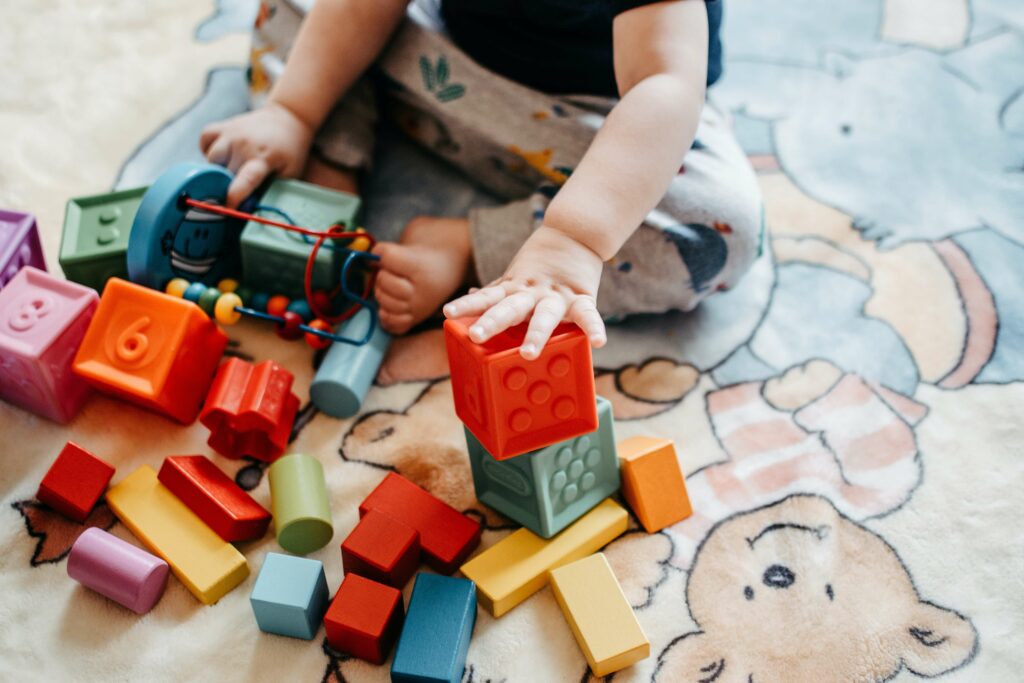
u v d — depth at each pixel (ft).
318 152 4.14
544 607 3.08
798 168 4.51
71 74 4.79
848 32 5.14
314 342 3.70
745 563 3.18
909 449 3.47
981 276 4.04
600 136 3.24
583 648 2.94
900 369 3.74
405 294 3.69
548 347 2.77
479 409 2.89
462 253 3.84
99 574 3.01
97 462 3.26
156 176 4.38
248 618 3.05
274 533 3.29
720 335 3.91
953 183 4.41
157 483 3.29
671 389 3.72
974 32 5.09
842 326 3.91
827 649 2.98
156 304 3.42
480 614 3.07
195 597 3.10
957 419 3.56
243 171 3.79
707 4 3.48
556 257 3.01
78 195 4.30
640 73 3.39
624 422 3.61
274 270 3.76
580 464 3.16
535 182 4.02
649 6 3.35
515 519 3.24
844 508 3.31
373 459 3.49
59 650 2.99
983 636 3.00
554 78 3.84
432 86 3.99
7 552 3.21
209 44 5.00
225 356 3.80
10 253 3.56
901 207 4.33
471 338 2.69
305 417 3.62
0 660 2.96
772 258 4.17
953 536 3.23
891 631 3.01
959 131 4.62
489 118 3.89
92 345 3.44
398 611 2.95
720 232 3.61
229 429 3.45
